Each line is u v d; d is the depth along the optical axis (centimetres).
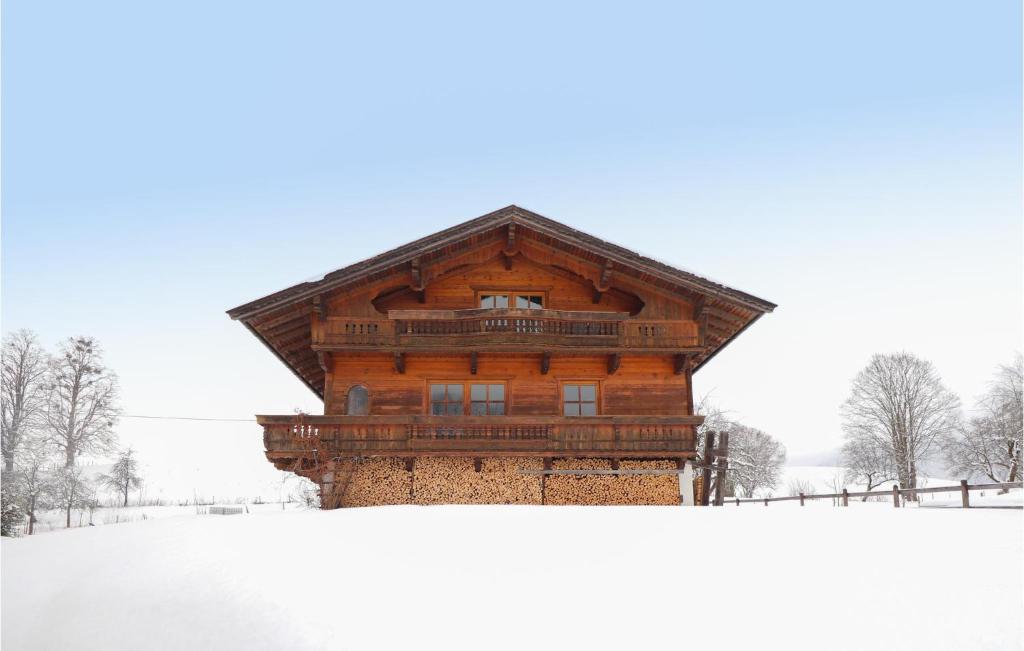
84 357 5647
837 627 688
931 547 911
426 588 818
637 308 2230
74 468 5075
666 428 2042
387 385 2152
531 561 915
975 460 5131
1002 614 691
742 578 823
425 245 2052
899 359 5253
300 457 1992
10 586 1001
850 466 5581
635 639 682
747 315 2209
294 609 767
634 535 1050
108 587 909
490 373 2175
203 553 988
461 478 2064
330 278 2022
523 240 2156
